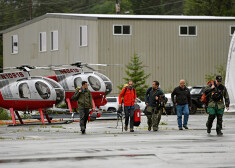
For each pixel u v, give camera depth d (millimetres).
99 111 62906
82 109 43219
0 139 38562
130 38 93312
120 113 45594
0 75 55625
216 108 40031
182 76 95938
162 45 94812
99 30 92062
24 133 44125
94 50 93125
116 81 92812
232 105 71438
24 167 24062
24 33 118000
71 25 100312
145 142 34531
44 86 57000
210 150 29688
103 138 38156
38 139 38156
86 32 95500
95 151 29672
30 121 63344
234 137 37875
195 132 43031
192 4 175000
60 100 58844
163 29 94938
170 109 77688
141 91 90750
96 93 66750
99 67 91938
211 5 168250
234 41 72000
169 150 29797
